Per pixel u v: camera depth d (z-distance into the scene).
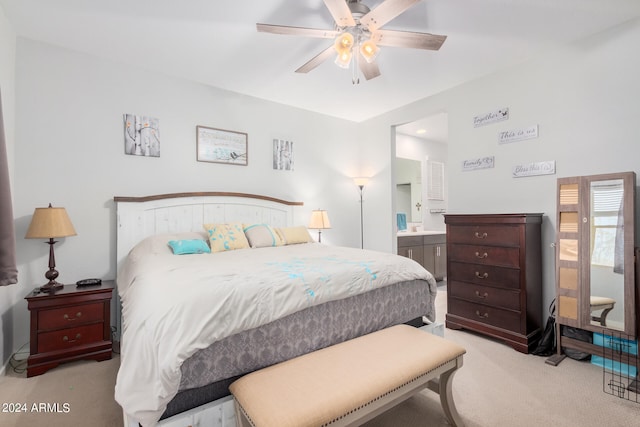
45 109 2.55
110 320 2.50
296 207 4.05
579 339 2.31
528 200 2.82
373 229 4.51
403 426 1.60
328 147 4.41
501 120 3.00
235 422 1.29
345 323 1.72
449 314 3.03
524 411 1.71
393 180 4.29
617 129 2.31
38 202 2.51
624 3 2.05
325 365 1.35
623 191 2.15
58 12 2.16
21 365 2.25
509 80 2.94
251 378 1.25
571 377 2.07
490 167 3.09
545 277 2.69
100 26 2.33
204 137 3.35
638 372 1.97
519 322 2.50
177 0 2.03
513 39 2.49
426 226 5.52
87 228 2.71
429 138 5.55
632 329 2.07
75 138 2.67
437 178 5.71
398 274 2.01
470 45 2.57
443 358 1.46
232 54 2.74
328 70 3.04
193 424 1.20
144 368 1.17
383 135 4.35
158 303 1.32
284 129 3.98
